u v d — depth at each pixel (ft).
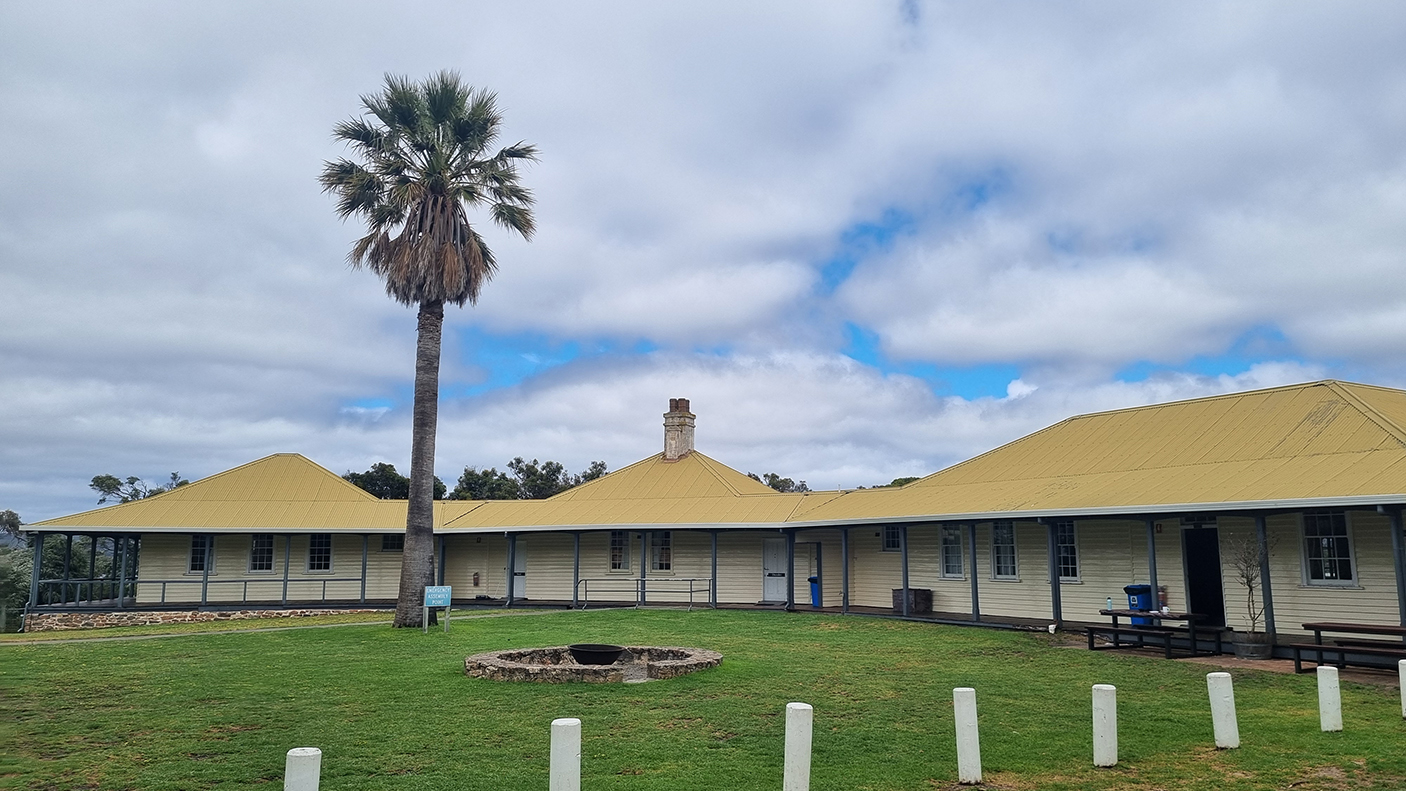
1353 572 54.75
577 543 90.89
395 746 31.30
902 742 31.99
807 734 24.47
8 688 41.93
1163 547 65.00
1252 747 30.73
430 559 69.97
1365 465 52.29
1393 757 28.99
